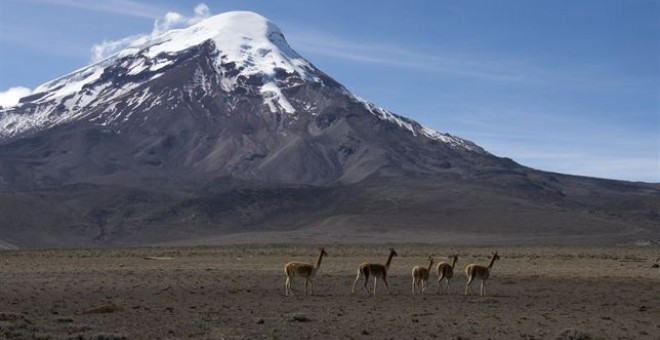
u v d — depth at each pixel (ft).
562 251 351.67
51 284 155.63
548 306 121.49
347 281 167.43
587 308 119.14
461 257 290.76
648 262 256.93
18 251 351.67
